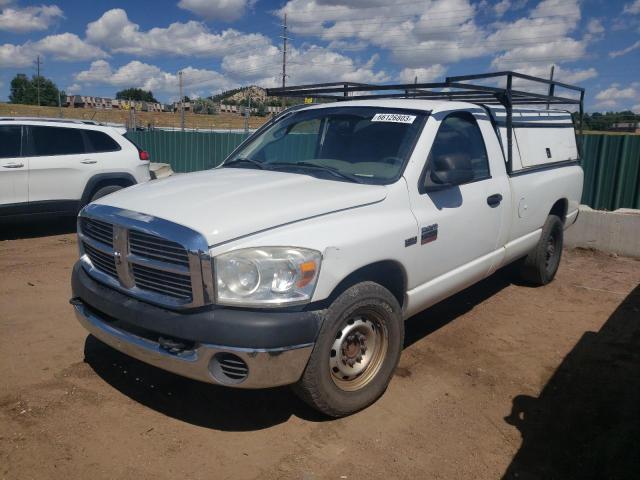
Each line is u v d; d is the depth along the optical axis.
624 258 8.09
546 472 3.17
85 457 3.16
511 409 3.83
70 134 8.93
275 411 3.71
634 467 3.23
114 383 3.99
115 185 9.40
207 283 3.03
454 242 4.32
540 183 5.73
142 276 3.34
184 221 3.16
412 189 3.96
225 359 3.11
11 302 5.60
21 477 2.97
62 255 7.63
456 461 3.24
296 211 3.33
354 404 3.59
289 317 3.11
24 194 8.39
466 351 4.75
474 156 4.75
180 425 3.51
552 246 6.55
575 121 7.16
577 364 4.56
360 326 3.58
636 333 5.23
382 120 4.41
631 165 8.80
